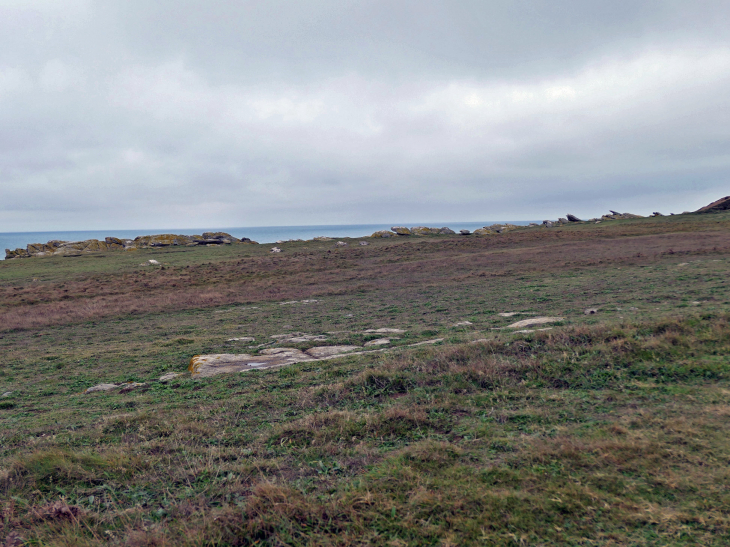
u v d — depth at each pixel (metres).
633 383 6.22
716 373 6.21
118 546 3.13
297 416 6.16
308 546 2.98
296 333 14.70
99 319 21.55
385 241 62.75
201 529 3.17
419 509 3.33
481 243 49.28
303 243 65.94
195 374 9.77
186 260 49.84
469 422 5.31
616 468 3.80
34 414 7.50
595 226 62.66
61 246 68.06
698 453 3.94
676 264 24.23
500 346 8.51
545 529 3.04
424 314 16.77
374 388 7.07
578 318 11.95
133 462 4.60
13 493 3.96
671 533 2.90
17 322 20.64
